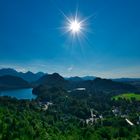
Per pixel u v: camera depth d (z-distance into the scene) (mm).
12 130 128500
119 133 170625
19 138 119562
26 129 130750
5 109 191875
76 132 152750
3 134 122125
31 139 122500
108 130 172625
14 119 148500
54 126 181500
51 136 133750
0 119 146875
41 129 141000
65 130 170875
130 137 162500
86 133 149250
